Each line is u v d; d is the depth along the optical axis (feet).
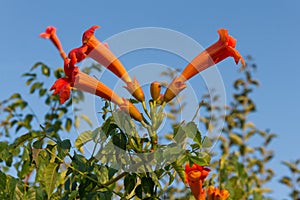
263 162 24.82
